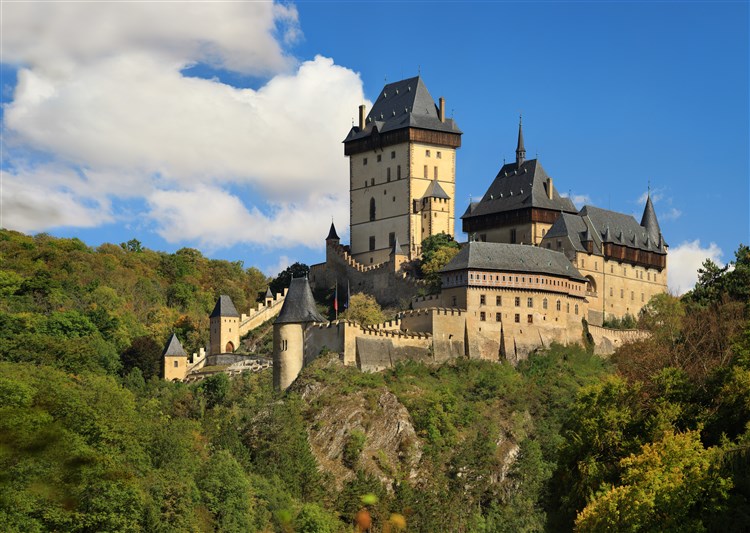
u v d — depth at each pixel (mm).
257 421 185500
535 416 196125
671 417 126625
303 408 193125
